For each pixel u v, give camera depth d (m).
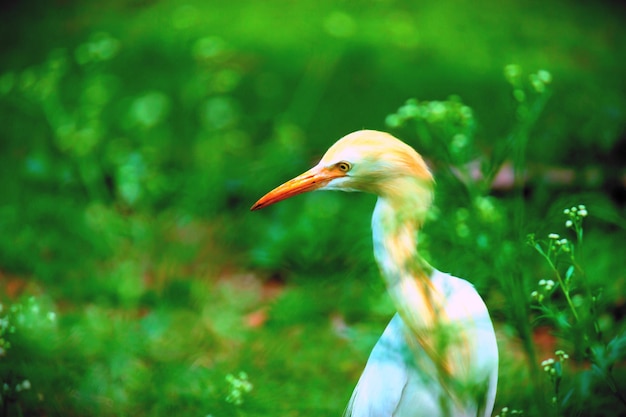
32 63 17.38
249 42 17.72
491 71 17.16
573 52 19.44
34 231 11.44
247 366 8.70
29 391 7.80
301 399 8.27
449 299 6.06
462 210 8.07
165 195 12.16
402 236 6.06
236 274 11.10
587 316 6.25
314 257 10.50
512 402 7.73
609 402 7.40
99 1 21.55
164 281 10.52
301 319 9.77
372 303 9.58
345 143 6.13
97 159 12.87
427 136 7.51
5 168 13.16
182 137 14.09
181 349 9.13
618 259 9.99
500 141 7.79
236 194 12.02
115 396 8.04
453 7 21.42
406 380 6.00
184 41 15.57
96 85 12.02
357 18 19.08
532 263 9.41
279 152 12.42
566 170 11.81
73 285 10.43
